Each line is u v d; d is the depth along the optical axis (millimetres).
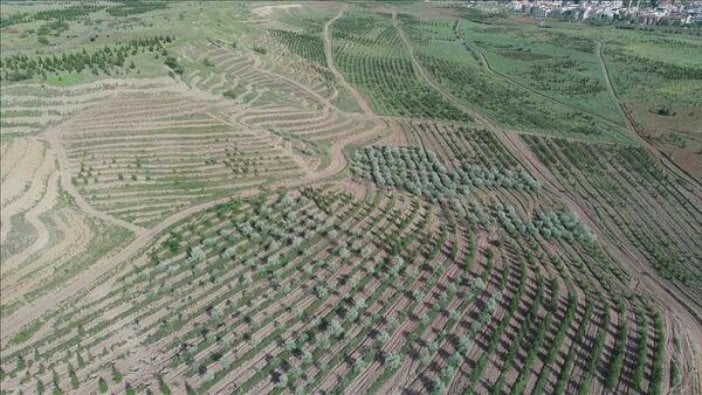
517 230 76562
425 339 56156
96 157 81750
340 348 54625
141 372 51344
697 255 73562
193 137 90938
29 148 80500
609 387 51250
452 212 80375
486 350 54906
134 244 68062
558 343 55531
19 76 93625
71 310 57875
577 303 62031
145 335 55438
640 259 71938
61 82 95000
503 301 61844
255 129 97688
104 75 99938
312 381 50688
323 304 60375
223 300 60312
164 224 72312
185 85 105125
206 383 50156
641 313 61125
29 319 56562
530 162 99875
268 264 65625
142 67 106000
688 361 55000
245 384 50094
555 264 69188
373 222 75938
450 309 60375
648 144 108938
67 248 65938
